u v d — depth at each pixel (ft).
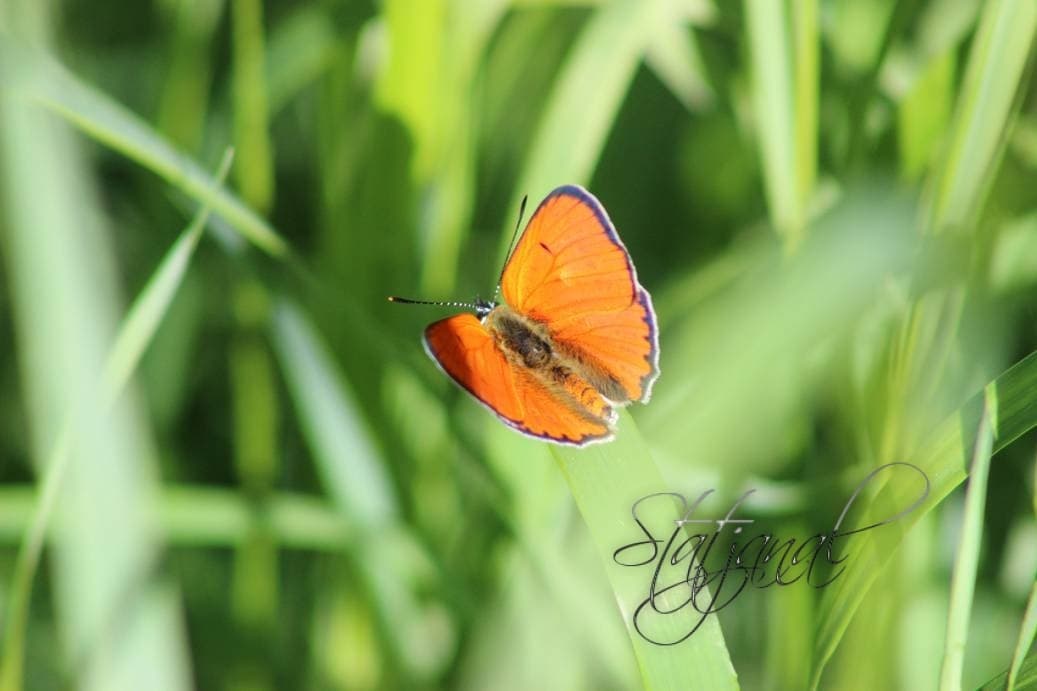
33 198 2.56
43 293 2.56
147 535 2.55
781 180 2.55
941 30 2.62
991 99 2.50
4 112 2.56
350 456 2.59
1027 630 2.43
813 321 2.54
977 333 2.57
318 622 2.64
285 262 2.56
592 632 2.56
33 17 2.64
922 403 2.53
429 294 2.62
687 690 2.45
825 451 2.61
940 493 2.46
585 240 2.55
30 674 2.64
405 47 2.57
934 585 2.57
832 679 2.57
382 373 2.61
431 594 2.61
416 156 2.59
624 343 2.54
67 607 2.54
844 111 2.60
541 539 2.56
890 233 2.54
